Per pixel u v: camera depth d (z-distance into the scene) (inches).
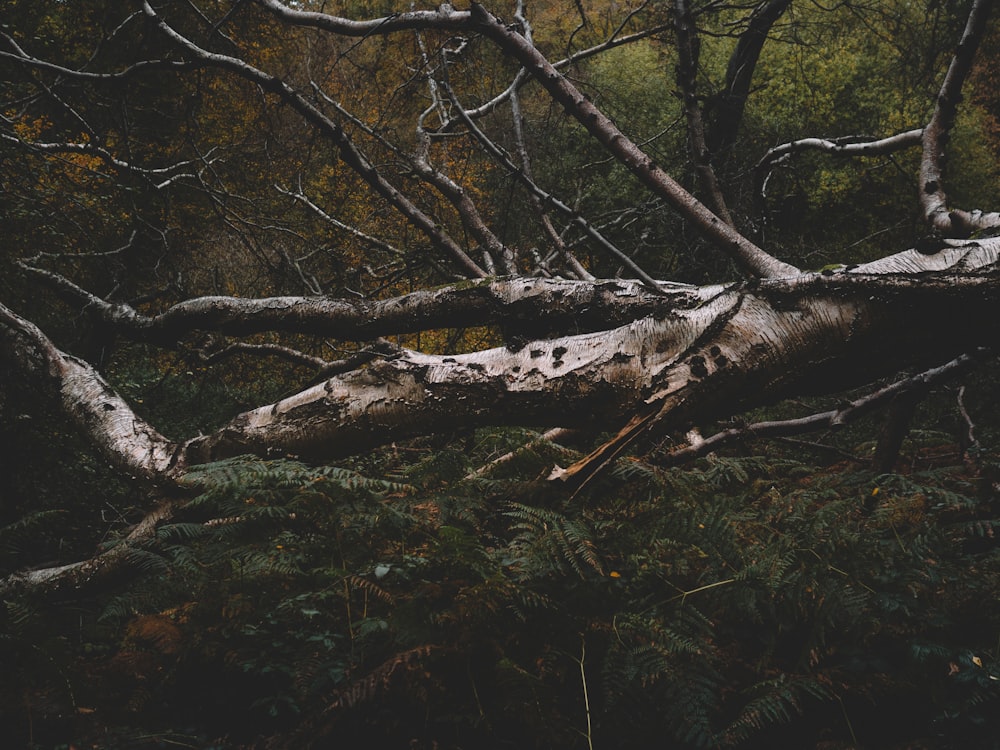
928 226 146.1
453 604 100.3
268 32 405.7
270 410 141.2
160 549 134.0
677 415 112.4
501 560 110.3
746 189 274.7
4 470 231.3
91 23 415.5
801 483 167.3
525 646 98.5
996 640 102.0
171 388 342.0
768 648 102.0
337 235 344.5
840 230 565.9
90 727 94.1
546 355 121.1
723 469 150.4
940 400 304.2
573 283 146.0
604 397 116.9
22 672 102.1
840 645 102.9
